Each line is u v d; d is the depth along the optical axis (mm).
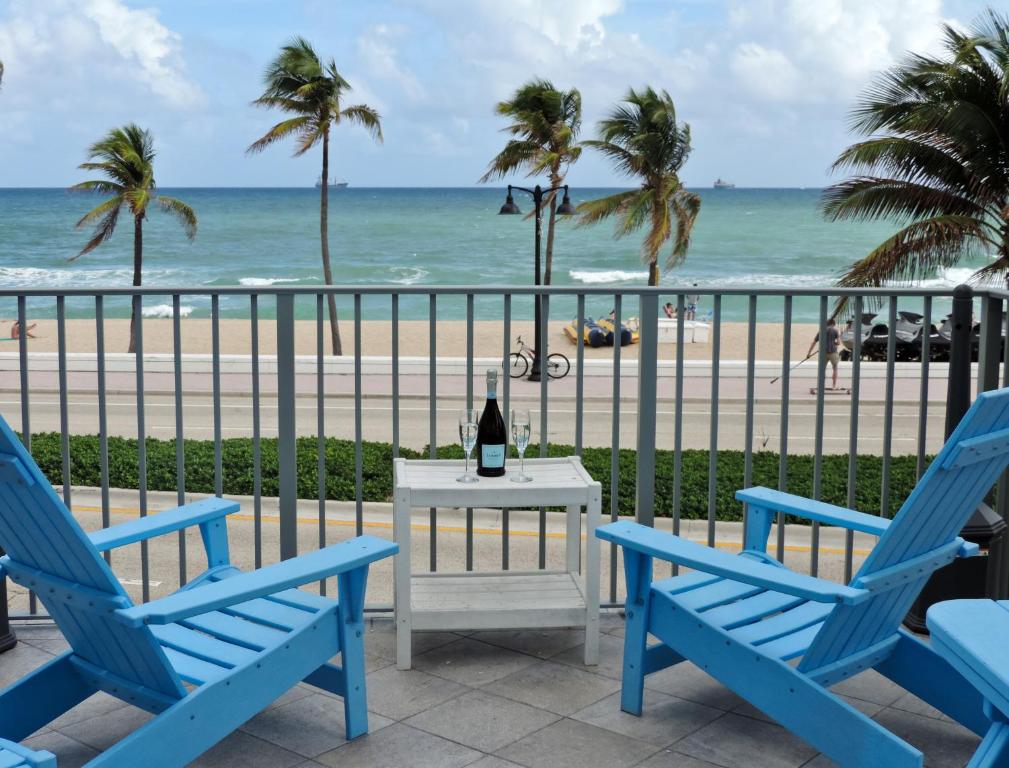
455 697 3033
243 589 2338
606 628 3562
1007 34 16719
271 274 64188
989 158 16844
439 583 3467
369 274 64062
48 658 3285
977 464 2357
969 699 2678
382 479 9102
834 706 2457
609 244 79375
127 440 11109
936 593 3346
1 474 2135
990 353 3391
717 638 2670
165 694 2404
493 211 118938
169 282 60688
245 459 9828
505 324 3484
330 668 2791
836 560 6648
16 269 65000
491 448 3361
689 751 2709
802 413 16438
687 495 8445
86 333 34906
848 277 17672
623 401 17328
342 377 20375
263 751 2711
